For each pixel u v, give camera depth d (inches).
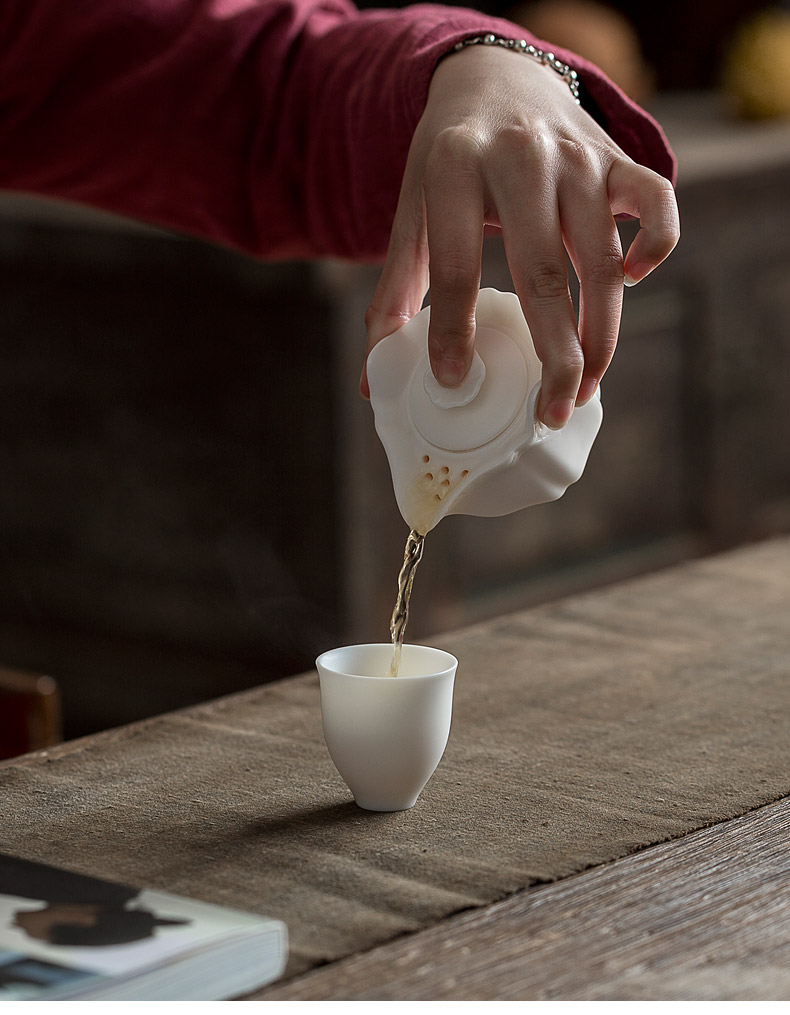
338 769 45.0
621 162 43.5
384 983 39.1
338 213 51.5
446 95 45.0
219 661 97.9
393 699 44.0
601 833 43.8
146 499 98.3
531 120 43.7
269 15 52.2
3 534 105.7
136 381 96.6
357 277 88.4
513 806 45.0
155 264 92.6
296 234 53.2
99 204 55.3
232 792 45.8
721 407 117.8
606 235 42.8
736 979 39.3
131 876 42.3
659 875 42.4
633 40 135.3
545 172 42.9
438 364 42.9
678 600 57.7
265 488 93.2
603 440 109.7
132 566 100.5
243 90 52.4
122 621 102.2
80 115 53.5
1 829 44.1
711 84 148.5
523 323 43.6
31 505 103.7
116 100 53.0
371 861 42.8
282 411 91.1
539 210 42.7
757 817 44.6
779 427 124.0
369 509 92.1
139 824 44.3
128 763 47.2
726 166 111.0
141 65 52.9
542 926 40.7
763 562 61.3
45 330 99.3
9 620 107.0
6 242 98.8
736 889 41.9
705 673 52.0
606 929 40.6
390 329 44.8
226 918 39.0
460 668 52.7
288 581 93.9
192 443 95.3
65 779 46.4
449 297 42.7
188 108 52.5
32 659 106.5
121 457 98.7
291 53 52.1
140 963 37.6
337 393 89.0
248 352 91.4
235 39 52.0
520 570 105.3
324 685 44.8
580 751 47.6
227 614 96.5
